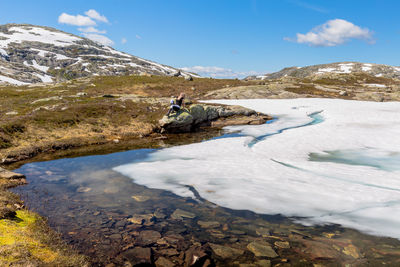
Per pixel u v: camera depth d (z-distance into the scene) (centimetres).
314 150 1573
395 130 2131
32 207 724
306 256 505
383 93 6425
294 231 619
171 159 1389
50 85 6278
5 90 4853
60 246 510
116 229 607
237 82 7831
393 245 553
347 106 4106
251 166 1241
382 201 805
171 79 7688
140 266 461
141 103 3083
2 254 420
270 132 2314
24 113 2367
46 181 994
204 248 530
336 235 600
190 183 991
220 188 933
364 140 1812
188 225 642
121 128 2194
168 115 2314
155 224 642
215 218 688
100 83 6525
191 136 2172
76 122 2170
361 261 488
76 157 1422
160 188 934
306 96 5838
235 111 3069
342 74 10838
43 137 1753
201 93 6153
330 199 826
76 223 632
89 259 475
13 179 976
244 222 666
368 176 1073
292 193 880
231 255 506
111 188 926
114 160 1363
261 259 493
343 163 1293
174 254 505
